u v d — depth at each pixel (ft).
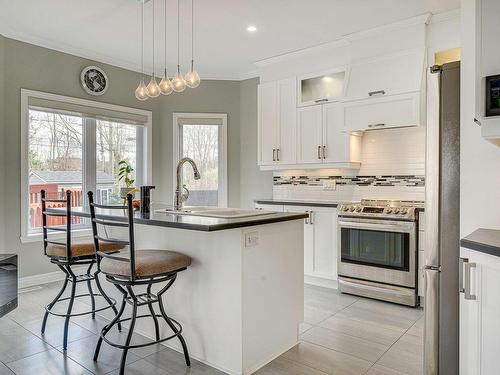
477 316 4.61
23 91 12.65
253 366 7.28
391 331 9.20
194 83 9.84
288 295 8.23
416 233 11.07
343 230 12.42
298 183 15.74
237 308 7.09
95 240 7.70
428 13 11.10
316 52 13.99
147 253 7.55
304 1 10.35
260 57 15.10
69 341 8.47
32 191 13.32
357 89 12.63
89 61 14.57
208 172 17.85
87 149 14.85
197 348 7.73
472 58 5.71
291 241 8.32
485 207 5.65
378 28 12.14
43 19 11.50
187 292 7.91
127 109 15.94
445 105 6.12
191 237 7.84
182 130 17.74
